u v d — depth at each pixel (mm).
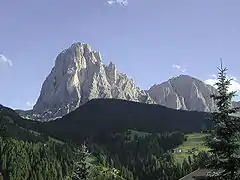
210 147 28797
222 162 28672
